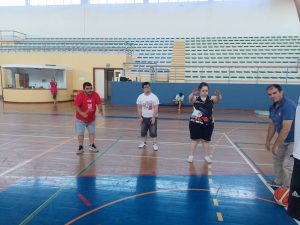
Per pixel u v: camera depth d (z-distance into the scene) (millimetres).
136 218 3152
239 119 11352
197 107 5016
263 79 15469
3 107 13836
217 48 18719
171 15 20266
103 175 4504
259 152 6051
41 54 18094
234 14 19672
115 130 8375
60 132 7922
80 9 20906
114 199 3631
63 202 3527
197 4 19969
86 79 18062
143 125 6145
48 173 4562
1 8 21484
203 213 3283
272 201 3615
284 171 3541
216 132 8375
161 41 20000
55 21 21156
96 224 3010
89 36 20984
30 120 9977
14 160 5234
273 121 3564
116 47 18500
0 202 3510
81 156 5555
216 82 15195
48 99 16453
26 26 21406
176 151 6039
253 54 17812
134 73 16797
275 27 19328
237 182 4270
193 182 4250
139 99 6074
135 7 20500
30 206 3408
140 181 4266
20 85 17250
